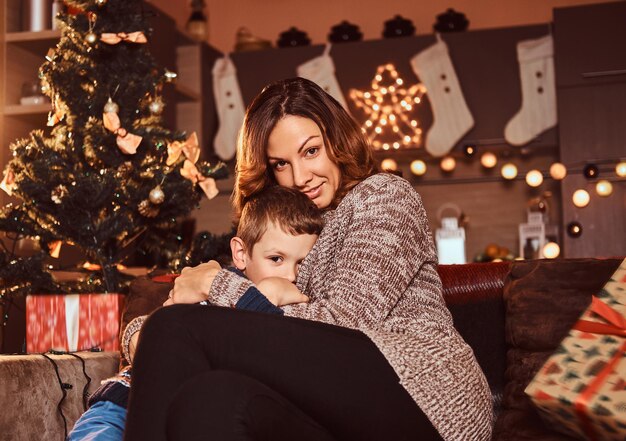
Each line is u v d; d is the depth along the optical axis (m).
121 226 2.58
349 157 1.61
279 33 5.18
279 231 1.54
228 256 2.83
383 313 1.31
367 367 1.21
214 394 1.04
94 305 2.32
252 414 1.04
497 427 1.58
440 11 4.96
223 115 4.64
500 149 4.47
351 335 1.23
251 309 1.31
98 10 2.63
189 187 2.72
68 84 2.60
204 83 4.62
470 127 4.39
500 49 4.41
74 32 2.63
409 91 4.45
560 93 4.26
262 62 4.62
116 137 2.57
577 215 4.20
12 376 1.58
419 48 4.47
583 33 4.25
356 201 1.45
